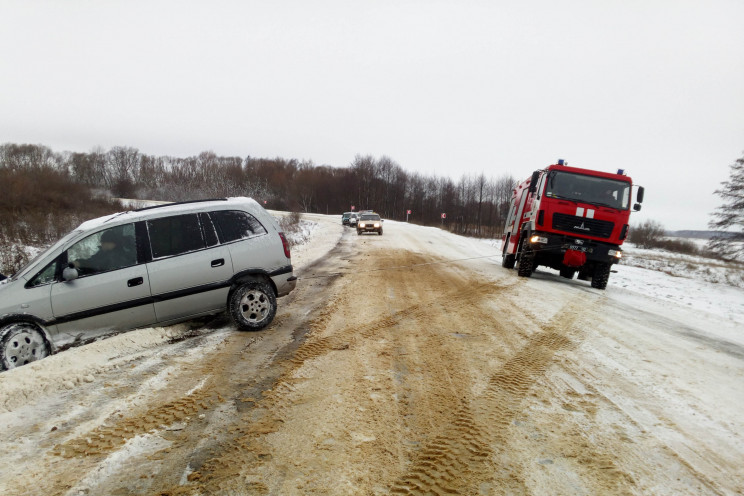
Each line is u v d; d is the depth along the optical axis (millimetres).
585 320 6910
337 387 3838
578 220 10984
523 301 8344
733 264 25688
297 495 2340
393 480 2484
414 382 3975
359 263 14062
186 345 5133
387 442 2910
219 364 4445
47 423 3201
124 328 5289
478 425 3168
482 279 11320
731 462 2812
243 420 3221
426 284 10031
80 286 4984
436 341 5332
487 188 81812
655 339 5984
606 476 2578
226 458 2707
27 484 2449
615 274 16703
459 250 22031
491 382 4020
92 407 3461
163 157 106062
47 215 22688
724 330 7156
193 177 100688
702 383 4277
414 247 21656
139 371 4258
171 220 5637
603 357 4941
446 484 2451
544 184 11352
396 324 6137
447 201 88125
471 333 5762
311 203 99188
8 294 4711
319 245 20828
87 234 5176
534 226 11367
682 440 3074
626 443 2990
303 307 7242
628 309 8367
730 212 27719
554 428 3164
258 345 5121
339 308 7141
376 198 97812
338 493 2359
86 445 2881
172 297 5449
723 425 3354
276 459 2695
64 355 4402
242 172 108250
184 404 3502
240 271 5840
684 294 12336
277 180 106125
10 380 3775
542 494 2383
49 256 4977
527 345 5277
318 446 2850
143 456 2736
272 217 6355
